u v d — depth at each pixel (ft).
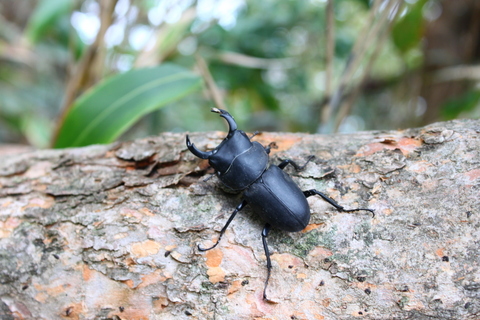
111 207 0.52
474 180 0.48
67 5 0.89
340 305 0.46
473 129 0.50
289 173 0.52
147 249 0.50
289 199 0.48
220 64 1.04
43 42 1.19
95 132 0.61
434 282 0.45
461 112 0.85
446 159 0.49
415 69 1.06
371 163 0.51
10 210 0.53
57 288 0.50
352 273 0.47
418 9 0.80
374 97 1.30
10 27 1.27
